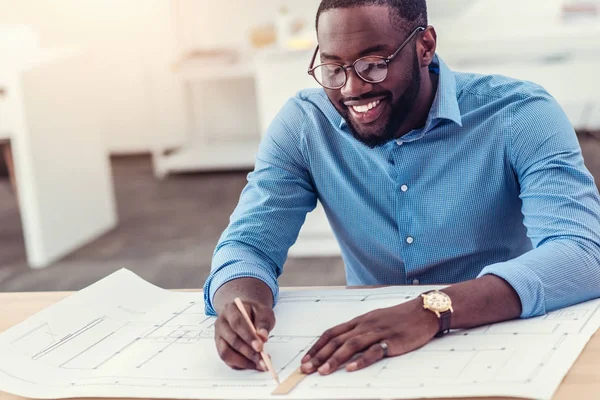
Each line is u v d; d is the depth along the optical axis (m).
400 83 1.26
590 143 4.64
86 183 3.96
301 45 3.60
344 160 1.44
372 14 1.21
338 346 1.03
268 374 1.01
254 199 1.44
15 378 1.06
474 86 1.42
